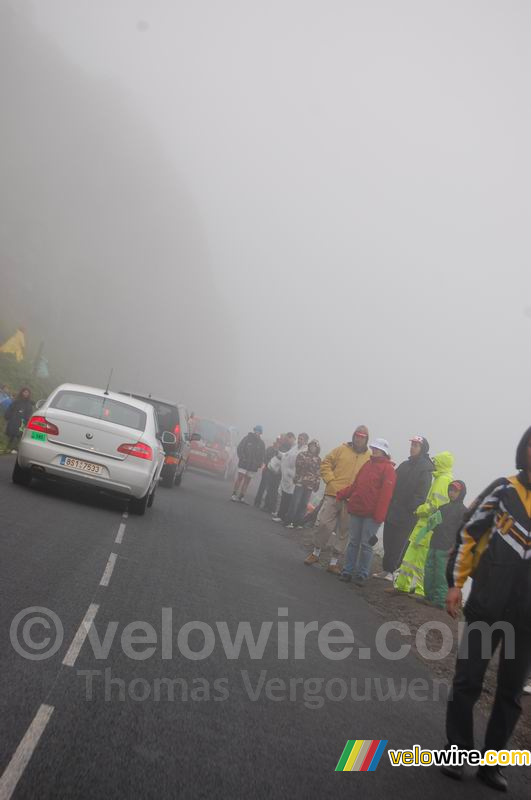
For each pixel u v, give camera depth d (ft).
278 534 55.72
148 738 14.60
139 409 43.78
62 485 47.83
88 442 40.78
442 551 36.50
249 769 14.32
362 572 40.14
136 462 41.29
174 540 38.99
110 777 12.69
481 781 16.65
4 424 65.00
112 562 29.58
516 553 16.34
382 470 40.22
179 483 73.05
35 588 23.27
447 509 36.60
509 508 16.55
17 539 29.40
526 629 16.25
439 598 36.29
